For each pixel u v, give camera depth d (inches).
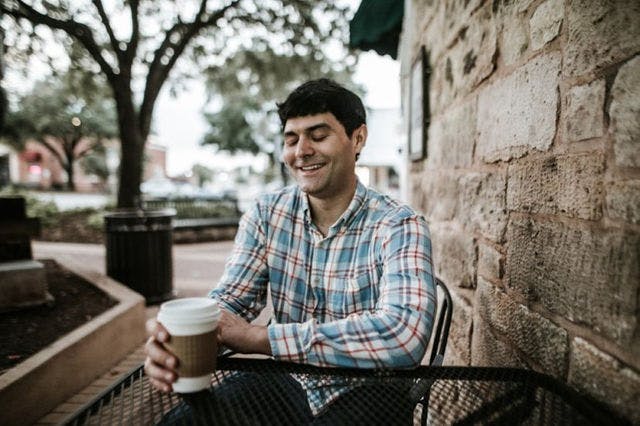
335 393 50.0
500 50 71.1
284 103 54.9
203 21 304.5
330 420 42.8
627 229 38.6
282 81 417.1
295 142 55.4
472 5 86.2
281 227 59.2
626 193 38.9
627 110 39.3
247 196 1386.6
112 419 39.2
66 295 156.3
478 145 80.8
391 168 837.2
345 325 44.7
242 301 59.1
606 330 41.0
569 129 49.0
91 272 189.0
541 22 56.7
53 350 99.3
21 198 143.4
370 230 54.8
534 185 57.0
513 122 64.4
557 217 50.9
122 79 273.4
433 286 48.8
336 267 55.2
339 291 54.9
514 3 65.6
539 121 56.1
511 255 63.7
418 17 145.9
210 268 270.2
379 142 443.2
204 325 37.7
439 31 115.6
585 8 46.6
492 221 72.0
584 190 45.4
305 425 43.9
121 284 172.4
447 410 43.3
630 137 38.7
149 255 181.5
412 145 152.3
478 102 81.4
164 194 959.6
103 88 416.5
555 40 53.1
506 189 66.5
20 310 135.7
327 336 44.1
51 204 467.5
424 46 134.3
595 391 42.3
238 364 45.7
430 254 51.5
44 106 991.0
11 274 134.2
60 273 194.5
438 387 45.3
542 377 44.3
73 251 316.5
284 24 326.6
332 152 53.6
